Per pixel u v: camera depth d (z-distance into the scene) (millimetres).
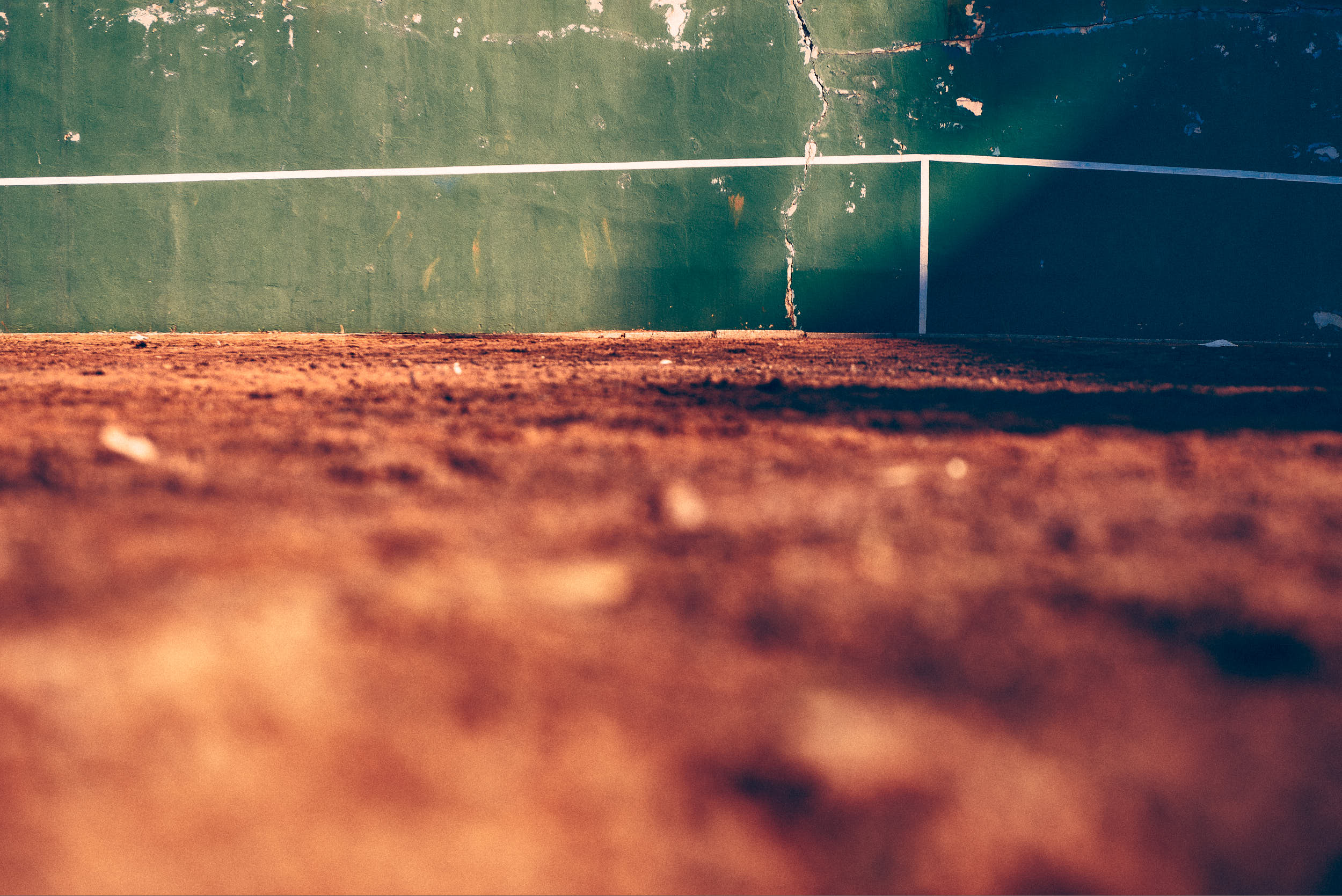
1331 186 9625
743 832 1010
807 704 1307
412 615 1583
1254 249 9672
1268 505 2617
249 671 1337
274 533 2100
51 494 2467
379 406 4520
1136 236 9672
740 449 3395
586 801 1051
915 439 3629
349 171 9812
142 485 2605
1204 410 4566
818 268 9727
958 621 1649
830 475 2939
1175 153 9609
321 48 9703
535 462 3084
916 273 9703
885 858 978
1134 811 1081
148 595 1626
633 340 9430
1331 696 1384
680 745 1181
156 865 913
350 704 1248
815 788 1096
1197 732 1266
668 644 1506
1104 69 9539
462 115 9719
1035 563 2016
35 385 5289
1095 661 1490
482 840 973
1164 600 1788
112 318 9977
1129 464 3189
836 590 1800
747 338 9656
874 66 9562
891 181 9641
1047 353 8320
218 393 5031
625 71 9641
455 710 1247
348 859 935
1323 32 9492
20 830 953
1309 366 7512
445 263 9867
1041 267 9695
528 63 9648
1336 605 1785
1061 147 9609
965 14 9508
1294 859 1012
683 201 9719
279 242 9898
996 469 3072
